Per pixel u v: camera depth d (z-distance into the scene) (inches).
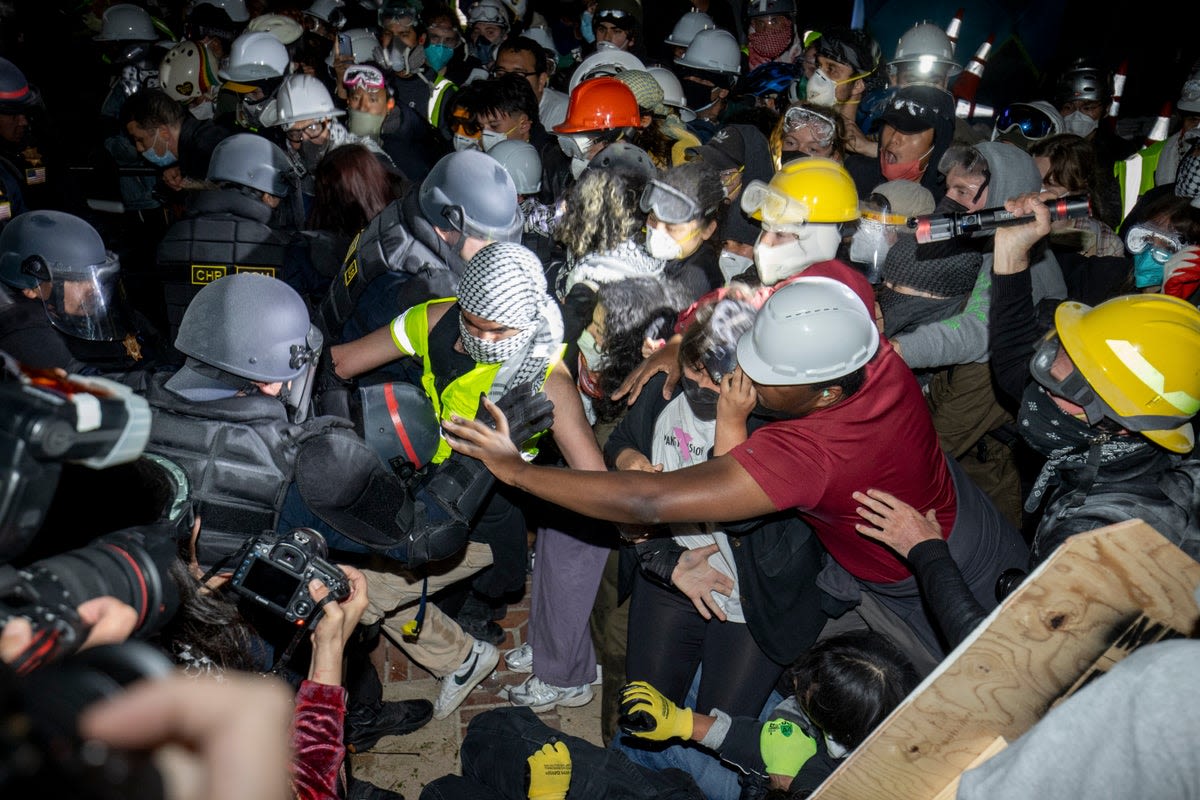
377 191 147.6
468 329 100.5
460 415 100.7
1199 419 106.4
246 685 28.4
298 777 68.1
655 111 178.1
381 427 99.3
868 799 72.4
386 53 261.3
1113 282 152.0
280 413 86.9
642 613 118.3
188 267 146.0
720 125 207.2
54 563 43.4
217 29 275.7
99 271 107.1
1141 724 46.8
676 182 117.0
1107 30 315.3
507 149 171.5
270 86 232.7
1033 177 131.0
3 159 173.3
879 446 89.7
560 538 129.0
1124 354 81.1
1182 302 83.4
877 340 90.0
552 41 335.3
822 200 114.4
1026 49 291.7
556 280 131.5
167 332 184.7
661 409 110.3
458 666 138.5
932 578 87.4
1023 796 51.0
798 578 105.1
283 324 88.6
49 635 38.2
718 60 252.7
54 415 38.8
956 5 287.3
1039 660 61.6
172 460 81.9
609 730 131.0
